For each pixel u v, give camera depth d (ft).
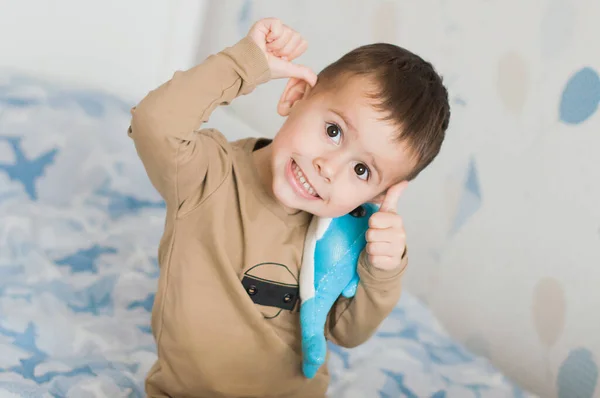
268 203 3.37
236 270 3.32
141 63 7.35
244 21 7.46
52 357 3.92
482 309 5.54
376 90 3.15
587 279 4.82
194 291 3.29
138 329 4.34
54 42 6.93
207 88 3.07
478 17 5.51
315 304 3.41
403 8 6.09
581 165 4.85
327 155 3.14
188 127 3.03
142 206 5.71
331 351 4.75
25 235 4.96
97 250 5.05
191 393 3.49
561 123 4.98
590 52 4.79
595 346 4.75
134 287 4.74
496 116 5.39
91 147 5.85
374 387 4.43
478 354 5.57
